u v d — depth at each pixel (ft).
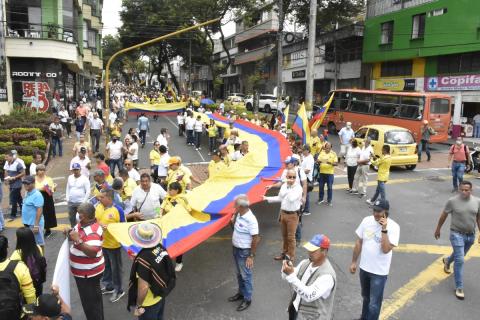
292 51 162.20
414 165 60.34
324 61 140.05
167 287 16.42
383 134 58.03
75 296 23.39
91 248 18.31
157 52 212.43
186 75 325.62
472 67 92.53
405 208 41.06
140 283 15.81
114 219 22.38
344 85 136.46
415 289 24.34
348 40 131.75
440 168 61.93
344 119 94.22
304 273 15.71
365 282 19.39
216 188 31.50
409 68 109.40
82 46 134.21
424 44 101.45
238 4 139.44
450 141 90.02
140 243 16.15
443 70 99.66
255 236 21.44
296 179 26.81
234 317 21.17
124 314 21.50
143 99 157.38
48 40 96.53
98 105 105.70
